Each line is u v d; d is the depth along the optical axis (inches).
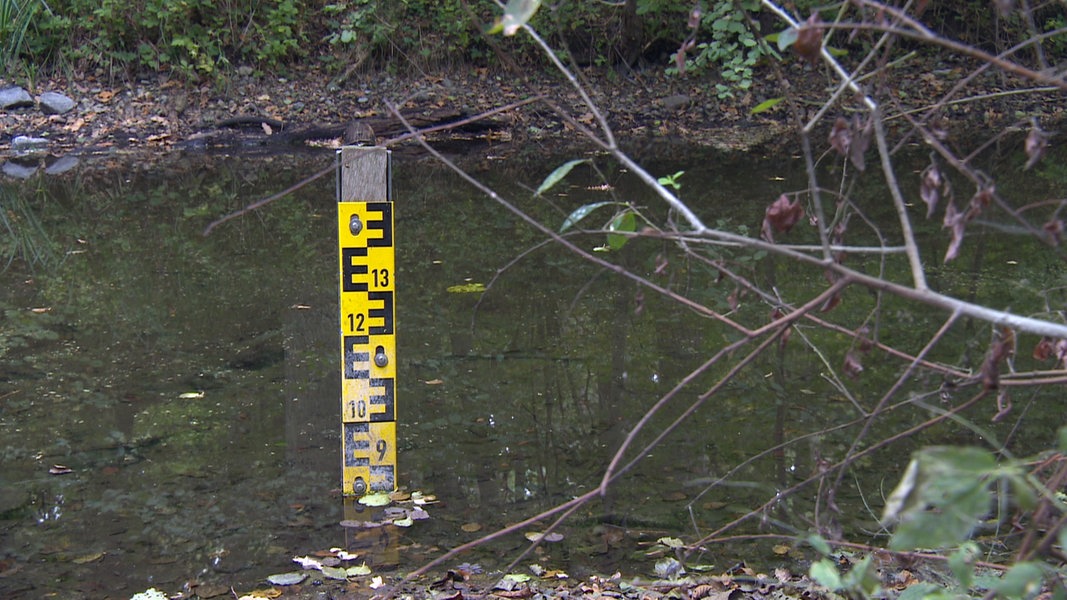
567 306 259.1
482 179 436.1
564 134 550.0
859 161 79.2
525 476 170.4
